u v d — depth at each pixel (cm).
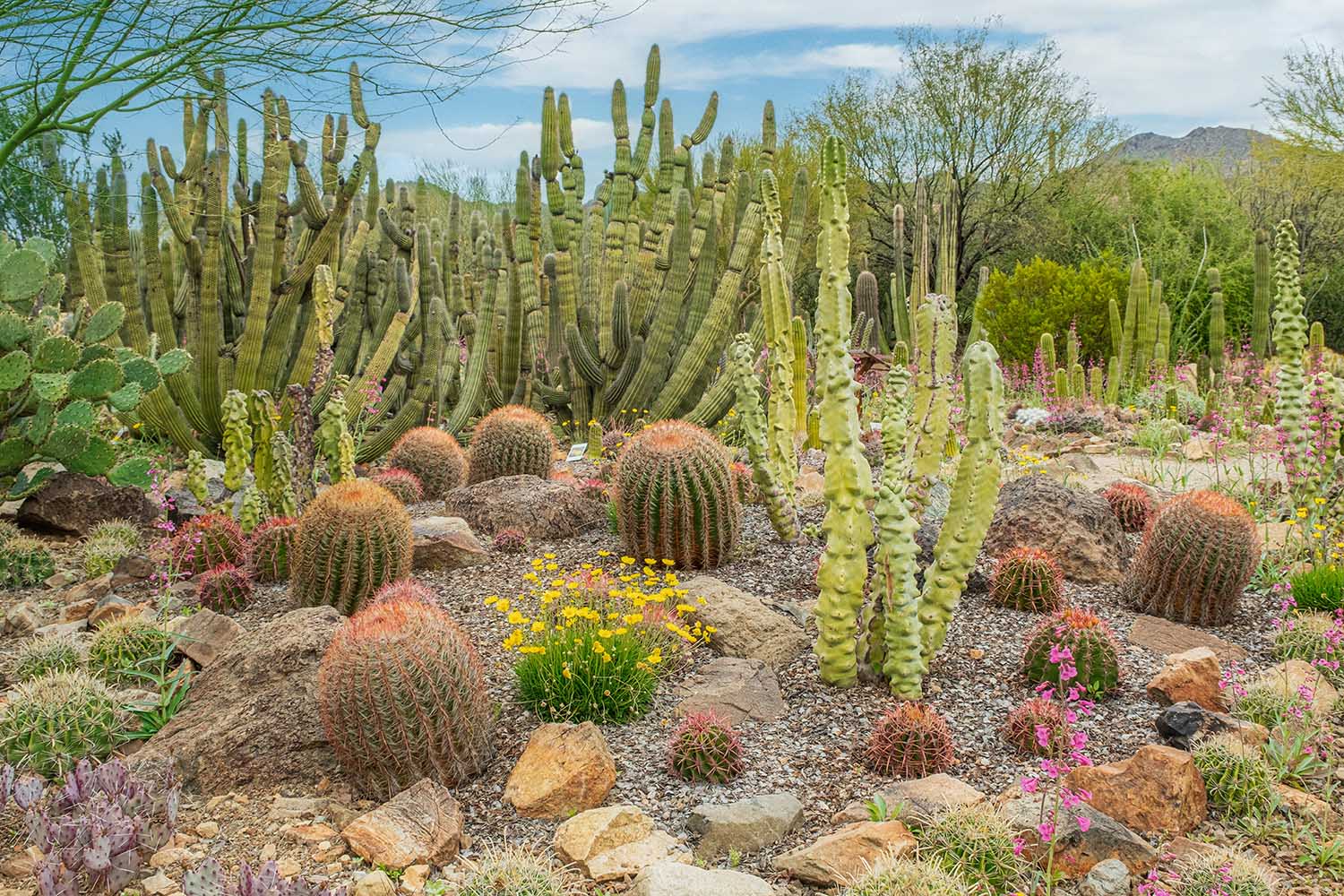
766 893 291
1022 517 588
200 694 422
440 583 564
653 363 1123
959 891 287
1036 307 1881
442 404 1116
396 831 329
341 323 1122
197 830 344
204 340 977
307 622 438
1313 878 312
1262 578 563
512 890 297
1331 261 2623
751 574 565
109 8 644
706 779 370
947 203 1084
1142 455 951
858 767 377
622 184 1142
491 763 381
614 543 623
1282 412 624
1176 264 2408
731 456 799
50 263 830
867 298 1752
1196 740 374
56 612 570
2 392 695
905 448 452
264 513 665
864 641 445
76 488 714
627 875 313
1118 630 505
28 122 688
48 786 377
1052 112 2639
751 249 1121
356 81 1003
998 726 406
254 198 1085
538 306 1212
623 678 415
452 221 1309
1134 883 306
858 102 2706
